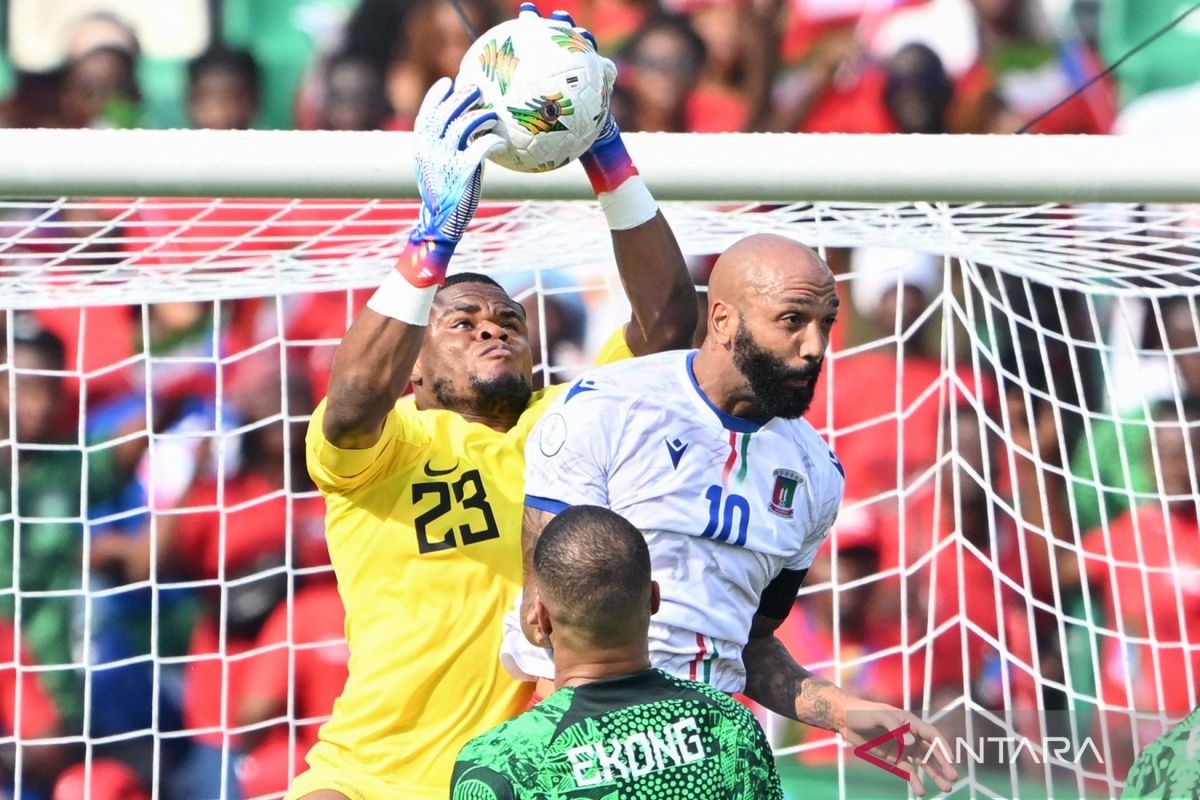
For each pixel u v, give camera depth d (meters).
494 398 12.47
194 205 16.16
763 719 20.56
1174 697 21.69
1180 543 22.38
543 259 16.50
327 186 11.80
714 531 10.37
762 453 10.58
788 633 22.20
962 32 27.09
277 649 22.55
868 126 27.23
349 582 12.23
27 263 15.39
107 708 22.23
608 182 11.70
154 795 18.14
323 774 11.80
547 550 9.14
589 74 10.55
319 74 27.41
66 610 22.56
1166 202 12.00
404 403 12.52
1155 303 18.89
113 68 27.25
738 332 10.27
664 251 11.91
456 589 11.96
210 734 22.27
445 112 10.41
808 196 12.06
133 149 11.68
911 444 22.73
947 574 22.28
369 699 11.85
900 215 14.85
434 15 27.28
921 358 22.83
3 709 22.16
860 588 22.34
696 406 10.48
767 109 27.27
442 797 11.77
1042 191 11.94
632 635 9.05
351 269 16.39
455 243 10.48
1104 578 22.27
